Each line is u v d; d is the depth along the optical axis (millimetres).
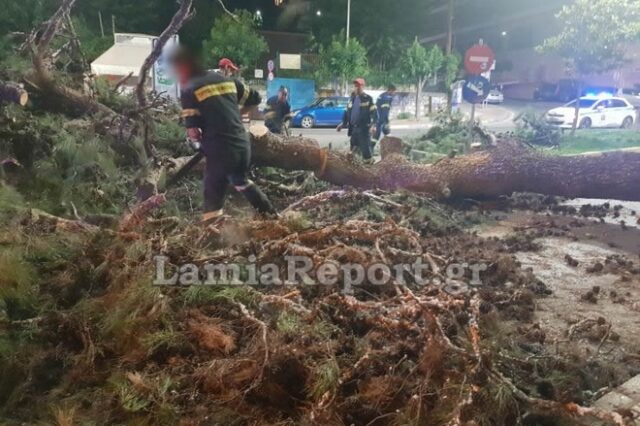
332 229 4078
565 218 7094
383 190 6805
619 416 2543
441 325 3051
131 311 3137
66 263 3748
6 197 4844
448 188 6793
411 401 2539
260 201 5078
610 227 6629
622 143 14367
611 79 34281
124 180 6207
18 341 3129
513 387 2727
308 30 42438
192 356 3018
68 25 8242
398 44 40812
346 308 3279
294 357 2783
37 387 2949
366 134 9734
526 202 7742
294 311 3143
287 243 3789
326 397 2523
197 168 6887
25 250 3775
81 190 5637
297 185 7344
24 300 3393
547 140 13086
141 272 3410
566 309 4305
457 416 2385
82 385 2889
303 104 27328
